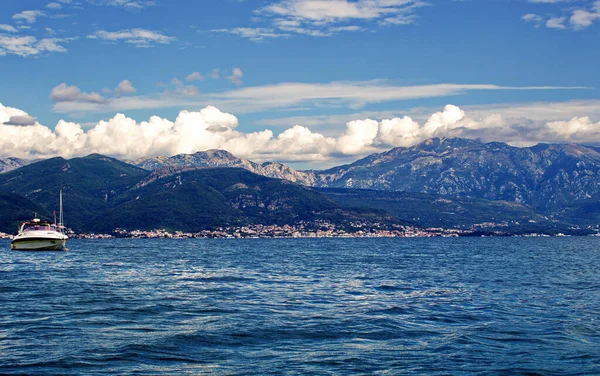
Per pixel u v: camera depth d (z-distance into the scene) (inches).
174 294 3142.2
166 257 7731.3
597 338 1946.4
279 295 3120.1
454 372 1550.2
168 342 1877.5
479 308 2605.8
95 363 1626.5
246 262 6510.8
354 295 3132.4
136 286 3575.3
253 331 2057.1
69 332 2039.9
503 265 6018.7
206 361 1659.7
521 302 2817.4
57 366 1594.5
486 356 1708.9
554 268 5516.7
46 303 2738.7
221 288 3484.3
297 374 1529.3
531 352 1753.2
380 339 1935.3
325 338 1951.3
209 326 2151.8
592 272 4965.6
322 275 4547.2
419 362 1643.7
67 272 4719.5
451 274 4682.6
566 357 1696.6
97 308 2586.1
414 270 5167.3
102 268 5280.5
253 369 1577.3
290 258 7539.4
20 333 2018.9
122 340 1907.0
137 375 1523.1
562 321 2257.6
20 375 1510.8
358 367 1595.7
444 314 2427.4
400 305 2699.3
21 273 4554.6
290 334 2011.6
